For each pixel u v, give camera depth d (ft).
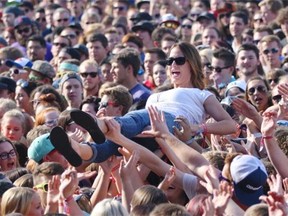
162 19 137.28
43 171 71.15
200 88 77.77
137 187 68.90
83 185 76.64
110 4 157.28
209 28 125.90
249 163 66.69
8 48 118.21
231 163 67.05
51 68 109.91
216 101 75.82
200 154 69.67
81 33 136.56
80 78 100.27
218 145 77.30
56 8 150.61
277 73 94.63
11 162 79.61
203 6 147.74
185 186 68.64
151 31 130.31
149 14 145.79
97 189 71.15
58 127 67.92
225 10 137.49
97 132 68.23
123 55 99.55
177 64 77.15
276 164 68.74
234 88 95.71
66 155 68.44
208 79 105.60
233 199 67.00
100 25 136.67
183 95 75.20
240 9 137.80
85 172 76.59
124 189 67.97
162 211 58.80
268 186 69.10
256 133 78.64
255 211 60.18
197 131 74.23
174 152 69.72
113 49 124.57
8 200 66.08
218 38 125.80
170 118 73.77
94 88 104.27
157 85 105.70
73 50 120.88
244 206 66.95
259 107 90.63
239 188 66.69
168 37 122.01
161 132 70.28
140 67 111.24
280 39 120.57
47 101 95.61
